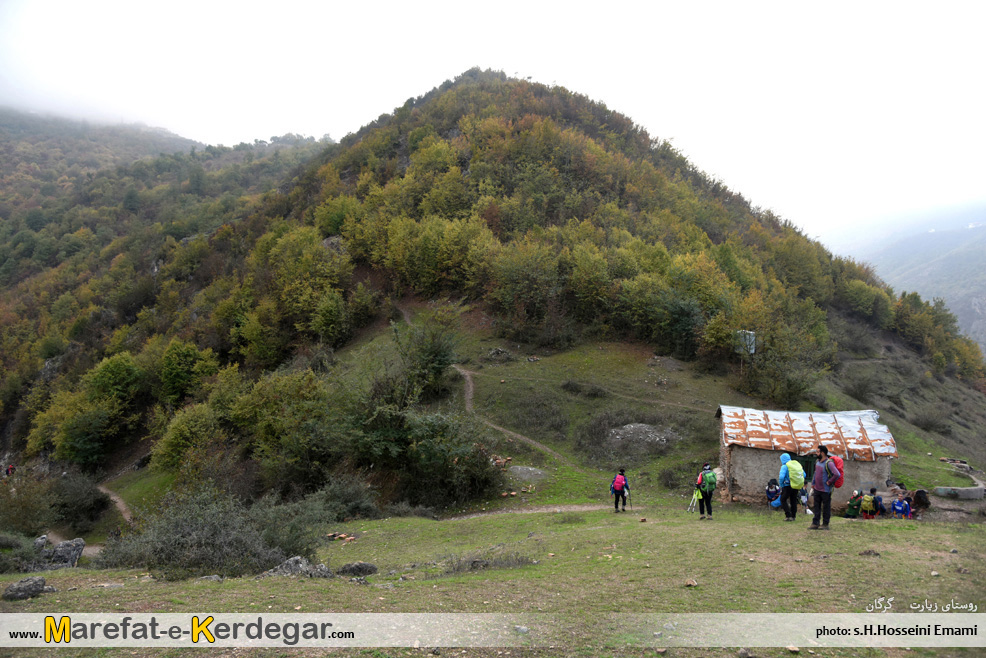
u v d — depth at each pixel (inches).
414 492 992.2
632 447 1155.9
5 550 592.4
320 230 2952.8
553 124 3255.4
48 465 2102.6
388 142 3855.8
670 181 3329.2
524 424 1314.0
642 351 1689.2
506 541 607.8
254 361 2201.0
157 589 330.0
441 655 232.2
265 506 568.1
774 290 2272.4
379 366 1147.3
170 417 1893.5
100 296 3777.1
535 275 1866.4
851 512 710.5
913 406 1904.5
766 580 345.4
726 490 882.8
